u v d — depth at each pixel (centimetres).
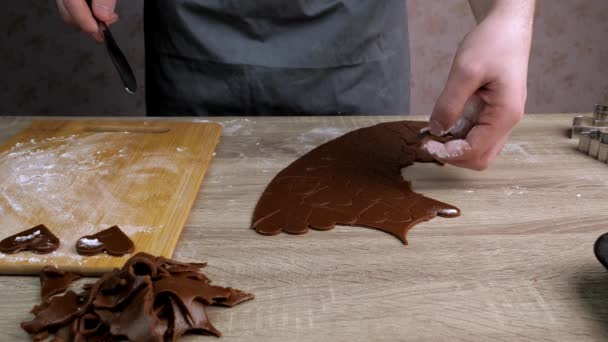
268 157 119
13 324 82
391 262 91
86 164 113
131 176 109
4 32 236
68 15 128
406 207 101
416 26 247
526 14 101
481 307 84
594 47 252
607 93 259
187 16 141
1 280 89
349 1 143
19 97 246
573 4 245
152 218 98
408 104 163
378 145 121
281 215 100
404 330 81
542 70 256
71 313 82
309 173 111
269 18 141
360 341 80
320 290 87
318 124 133
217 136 125
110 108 251
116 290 82
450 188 108
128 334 78
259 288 87
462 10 244
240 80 144
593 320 82
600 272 89
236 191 108
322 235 96
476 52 99
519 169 114
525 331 81
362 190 106
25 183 107
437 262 91
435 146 106
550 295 85
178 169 111
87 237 93
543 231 97
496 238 95
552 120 135
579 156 119
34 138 123
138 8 238
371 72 150
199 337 81
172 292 81
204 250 94
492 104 101
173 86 146
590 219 100
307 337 80
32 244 91
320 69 145
